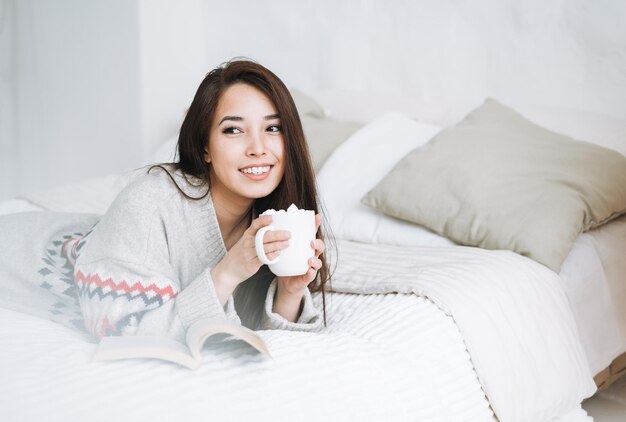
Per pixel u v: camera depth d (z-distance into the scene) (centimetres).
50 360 112
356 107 286
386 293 154
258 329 151
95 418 96
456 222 186
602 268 187
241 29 331
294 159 138
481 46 274
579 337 171
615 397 201
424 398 125
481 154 197
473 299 149
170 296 128
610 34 249
